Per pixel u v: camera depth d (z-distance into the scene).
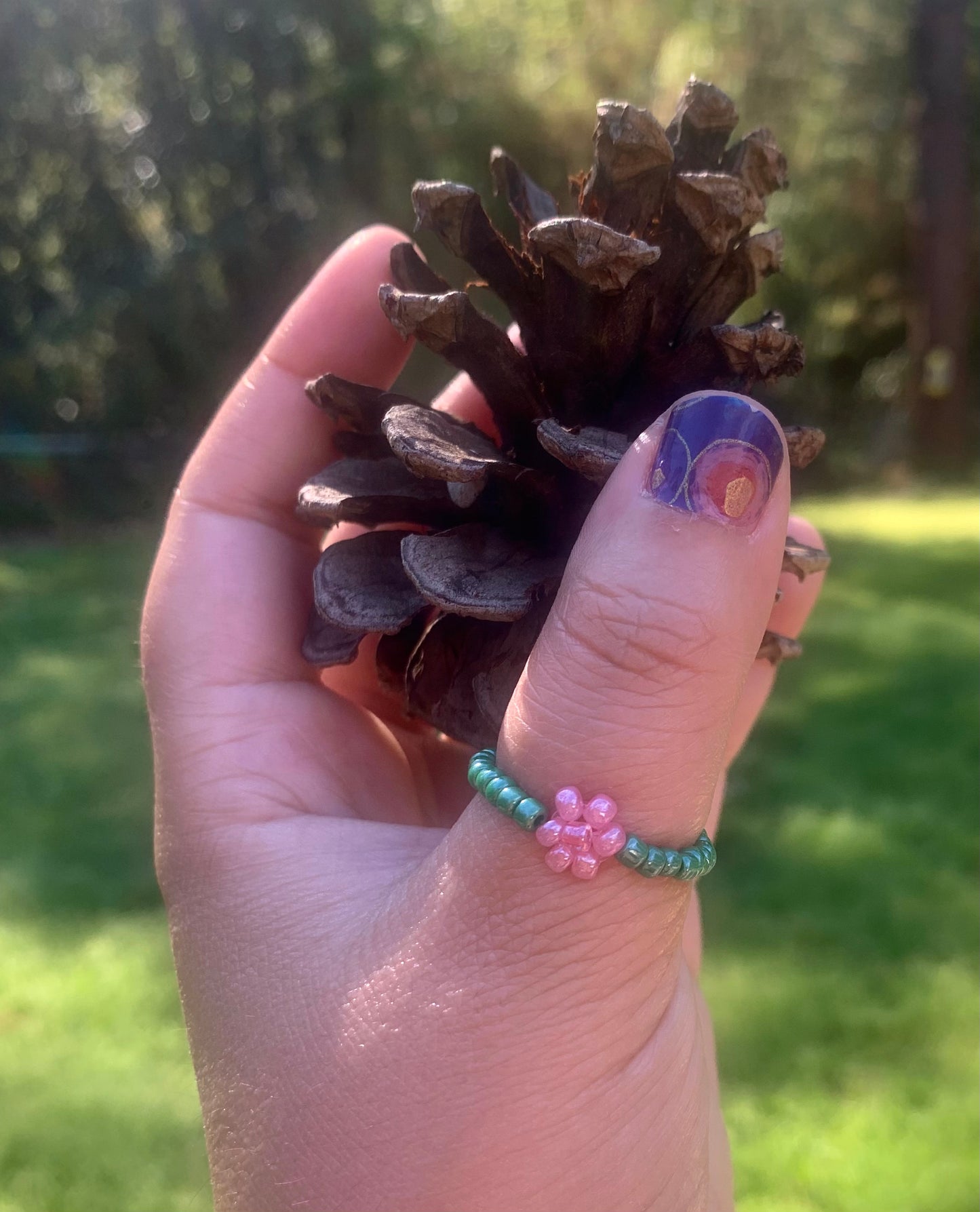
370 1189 0.09
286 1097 0.10
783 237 0.10
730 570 0.09
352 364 0.14
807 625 0.51
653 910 0.09
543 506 0.10
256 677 0.13
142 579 0.68
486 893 0.09
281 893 0.11
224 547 0.13
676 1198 0.10
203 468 0.14
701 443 0.09
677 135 0.10
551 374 0.11
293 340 0.14
